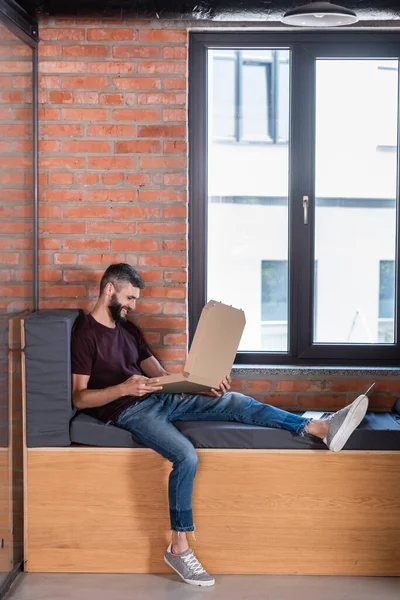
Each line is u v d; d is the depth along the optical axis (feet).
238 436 12.37
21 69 12.81
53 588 11.96
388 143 14.33
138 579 12.34
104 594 11.76
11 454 12.05
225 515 12.46
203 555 12.52
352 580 12.37
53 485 12.43
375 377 14.21
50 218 14.02
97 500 12.46
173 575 12.49
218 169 14.42
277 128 14.33
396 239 14.46
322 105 14.26
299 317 14.47
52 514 12.48
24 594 11.73
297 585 12.14
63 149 13.93
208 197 14.47
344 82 14.23
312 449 12.38
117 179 13.98
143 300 14.15
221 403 12.87
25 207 13.24
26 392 12.32
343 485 12.41
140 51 13.82
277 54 14.20
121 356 12.91
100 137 13.92
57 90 13.85
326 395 14.28
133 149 13.94
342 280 14.53
